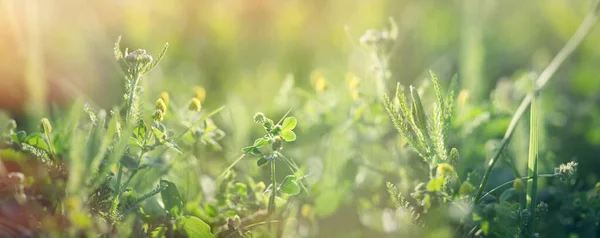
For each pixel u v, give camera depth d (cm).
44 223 73
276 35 117
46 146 75
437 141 74
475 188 78
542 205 76
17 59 92
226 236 77
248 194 81
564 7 131
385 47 82
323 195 81
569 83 116
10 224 75
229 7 114
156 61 74
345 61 114
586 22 88
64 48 107
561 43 134
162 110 75
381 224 81
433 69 115
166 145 75
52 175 75
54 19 108
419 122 74
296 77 113
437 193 74
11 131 77
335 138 85
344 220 82
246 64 113
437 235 74
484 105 88
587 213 80
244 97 103
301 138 88
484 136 89
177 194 76
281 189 77
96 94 104
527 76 90
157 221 76
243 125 87
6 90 93
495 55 128
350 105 90
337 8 120
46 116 87
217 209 78
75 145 71
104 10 114
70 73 105
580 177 92
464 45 103
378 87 83
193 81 108
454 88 76
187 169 79
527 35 139
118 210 75
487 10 133
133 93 74
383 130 85
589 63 124
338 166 83
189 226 76
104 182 74
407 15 125
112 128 72
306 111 89
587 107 102
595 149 95
